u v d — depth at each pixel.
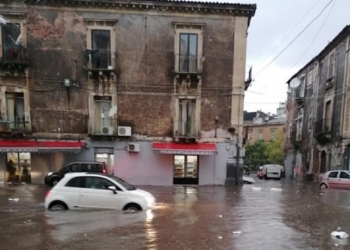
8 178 19.59
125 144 19.80
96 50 19.45
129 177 19.78
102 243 6.25
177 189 17.64
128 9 19.52
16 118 19.50
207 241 6.56
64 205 9.85
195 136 19.78
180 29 19.77
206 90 19.97
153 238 6.67
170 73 19.94
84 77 19.66
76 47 19.56
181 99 20.12
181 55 19.81
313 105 28.89
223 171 20.00
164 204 11.85
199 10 19.52
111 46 19.66
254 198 14.32
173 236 6.87
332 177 20.16
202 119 20.02
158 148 19.08
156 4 19.27
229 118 20.09
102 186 9.97
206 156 19.92
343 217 9.76
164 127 20.02
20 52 19.14
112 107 19.47
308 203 12.91
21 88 19.30
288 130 38.72
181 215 9.43
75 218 8.52
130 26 19.72
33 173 19.45
